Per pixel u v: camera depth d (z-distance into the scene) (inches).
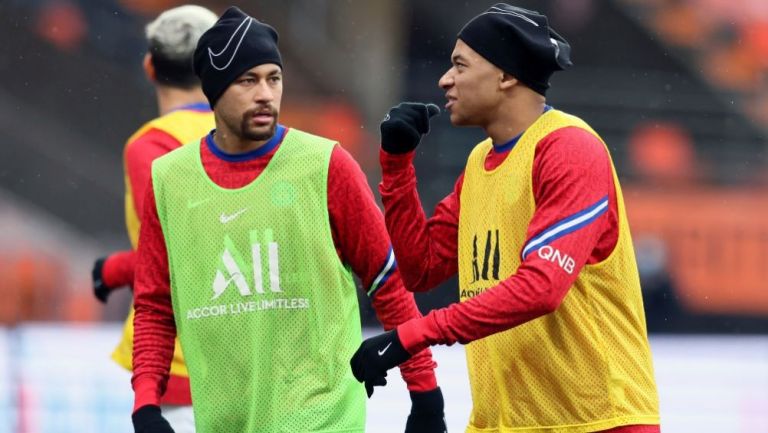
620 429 550.9
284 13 2546.8
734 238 2260.1
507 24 549.0
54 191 2309.3
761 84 2743.6
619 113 2541.8
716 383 1334.9
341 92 2524.6
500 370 565.9
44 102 2390.5
